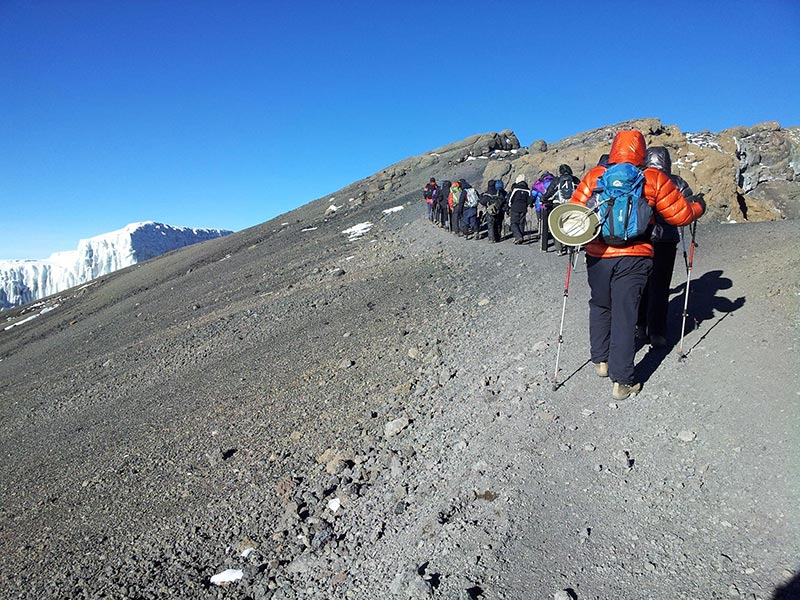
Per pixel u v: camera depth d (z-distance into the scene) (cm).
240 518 561
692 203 527
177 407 973
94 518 643
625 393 503
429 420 621
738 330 578
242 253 3116
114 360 1502
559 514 383
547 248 1345
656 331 585
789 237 958
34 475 839
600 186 477
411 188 3447
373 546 433
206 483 658
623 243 472
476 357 768
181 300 2298
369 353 955
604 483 405
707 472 390
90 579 522
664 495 380
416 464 536
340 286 1555
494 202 1552
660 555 333
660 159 559
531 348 702
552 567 338
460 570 351
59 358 1947
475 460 484
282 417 792
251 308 1608
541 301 936
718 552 325
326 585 409
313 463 633
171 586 476
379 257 1867
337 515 509
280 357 1087
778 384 459
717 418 442
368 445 621
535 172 2028
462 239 1756
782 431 404
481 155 3594
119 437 905
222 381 1042
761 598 289
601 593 314
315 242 2673
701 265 895
